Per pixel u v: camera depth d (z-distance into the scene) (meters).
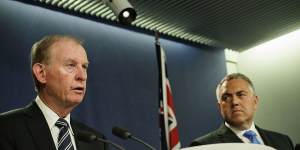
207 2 4.17
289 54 5.15
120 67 4.41
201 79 5.14
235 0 4.18
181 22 4.54
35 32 3.89
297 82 5.01
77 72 1.86
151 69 4.67
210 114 5.07
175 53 5.00
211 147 1.26
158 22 4.50
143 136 4.33
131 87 4.42
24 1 3.93
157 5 4.11
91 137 1.59
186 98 4.89
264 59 5.38
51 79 1.83
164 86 2.54
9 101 3.55
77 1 3.98
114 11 3.45
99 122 4.05
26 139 1.69
